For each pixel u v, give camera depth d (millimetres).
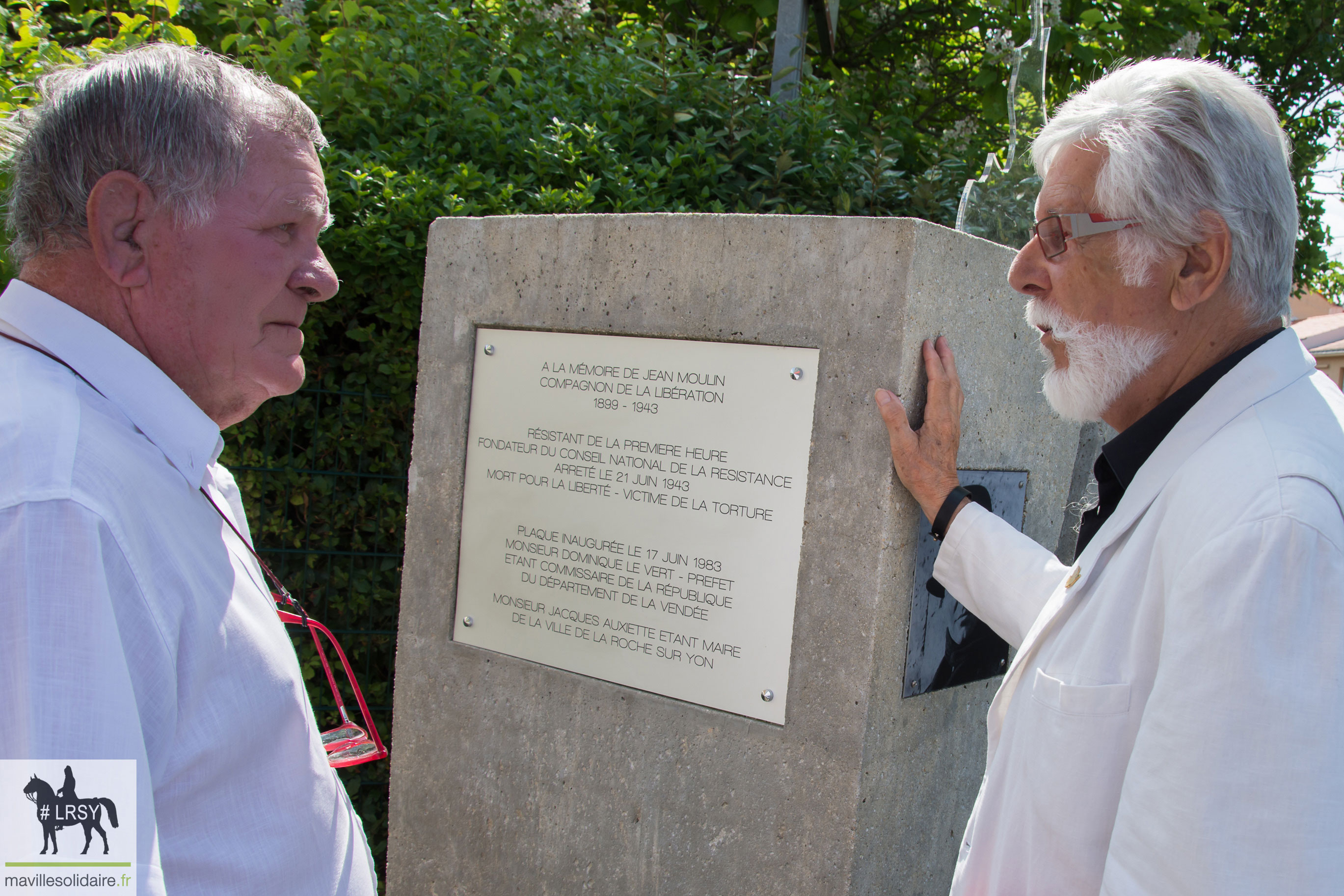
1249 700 919
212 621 1000
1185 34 5164
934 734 1904
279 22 3436
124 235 1047
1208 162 1184
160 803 945
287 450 3137
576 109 3482
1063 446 2209
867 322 1686
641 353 1926
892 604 1717
